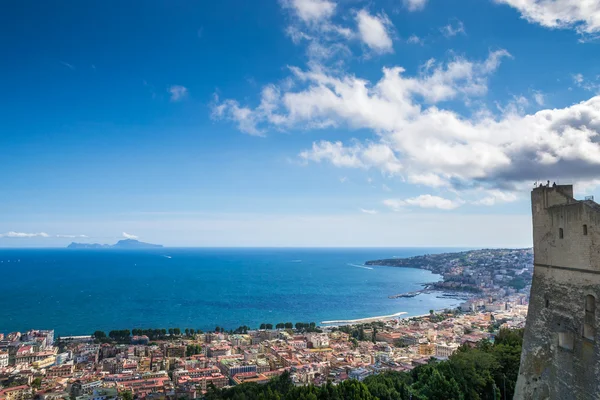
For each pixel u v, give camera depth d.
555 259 53.94
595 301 46.78
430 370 112.00
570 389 49.44
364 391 99.50
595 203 49.88
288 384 144.12
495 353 105.25
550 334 53.56
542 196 57.12
